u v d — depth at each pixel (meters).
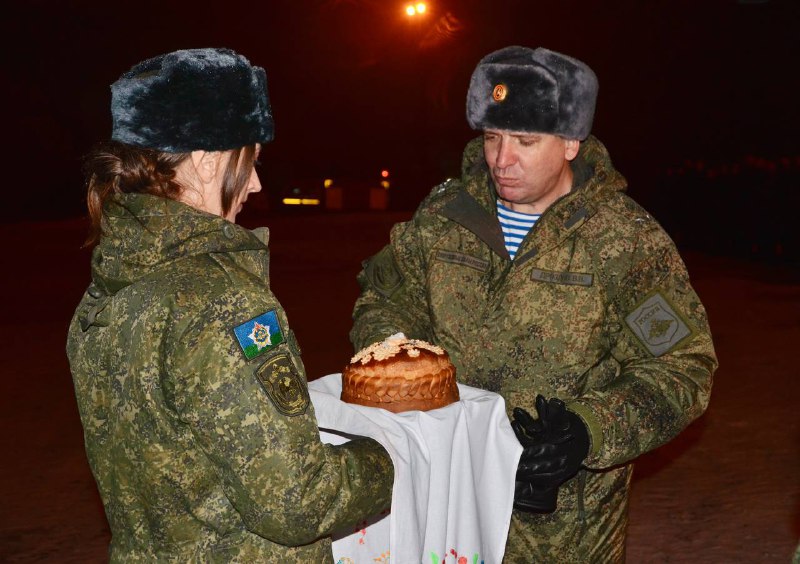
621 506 2.51
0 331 9.47
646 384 2.28
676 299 2.38
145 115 1.57
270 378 1.50
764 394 6.75
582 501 2.43
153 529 1.55
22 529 4.49
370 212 30.17
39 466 5.38
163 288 1.53
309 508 1.52
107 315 1.58
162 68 1.59
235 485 1.50
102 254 1.61
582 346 2.42
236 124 1.62
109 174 1.60
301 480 1.51
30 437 5.92
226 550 1.56
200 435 1.50
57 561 4.14
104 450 1.59
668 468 5.29
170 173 1.61
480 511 2.10
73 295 11.88
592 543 2.46
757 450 5.54
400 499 1.74
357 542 2.00
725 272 14.29
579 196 2.43
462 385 2.31
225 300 1.52
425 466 1.91
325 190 31.95
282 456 1.49
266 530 1.52
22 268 14.68
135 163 1.59
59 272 14.19
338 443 2.00
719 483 5.04
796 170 15.74
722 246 17.20
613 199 2.46
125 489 1.57
